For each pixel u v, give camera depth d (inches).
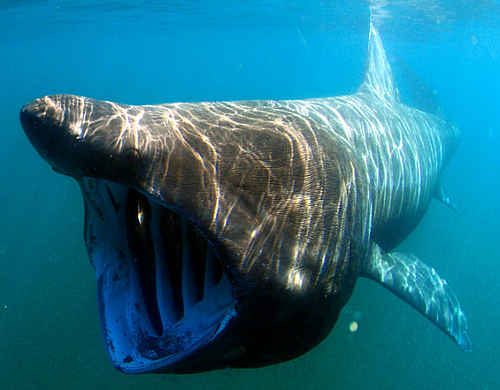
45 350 251.3
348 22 865.5
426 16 689.0
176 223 80.2
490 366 240.7
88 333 262.4
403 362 240.7
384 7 640.4
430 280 147.0
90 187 70.4
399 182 159.5
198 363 75.0
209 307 70.1
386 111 188.1
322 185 79.2
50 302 291.7
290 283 70.7
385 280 135.4
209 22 1066.1
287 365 231.1
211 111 81.5
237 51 2164.1
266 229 68.4
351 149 108.2
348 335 248.8
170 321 72.9
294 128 83.0
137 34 1382.9
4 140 928.9
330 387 223.5
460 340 130.7
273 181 71.6
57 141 57.4
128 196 76.3
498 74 2046.0
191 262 77.5
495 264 346.6
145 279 77.4
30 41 1416.1
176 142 65.9
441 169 248.7
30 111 56.6
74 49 1958.7
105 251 76.2
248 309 66.4
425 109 294.8
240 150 71.3
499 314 283.7
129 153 59.5
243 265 64.3
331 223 80.6
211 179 65.4
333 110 144.0
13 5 735.1
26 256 353.7
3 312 284.4
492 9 613.0
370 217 108.0
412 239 344.8
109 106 66.1
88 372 234.2
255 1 743.1
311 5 740.0
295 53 2162.9
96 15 947.3
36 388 226.8
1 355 249.8
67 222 410.3
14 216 433.4
